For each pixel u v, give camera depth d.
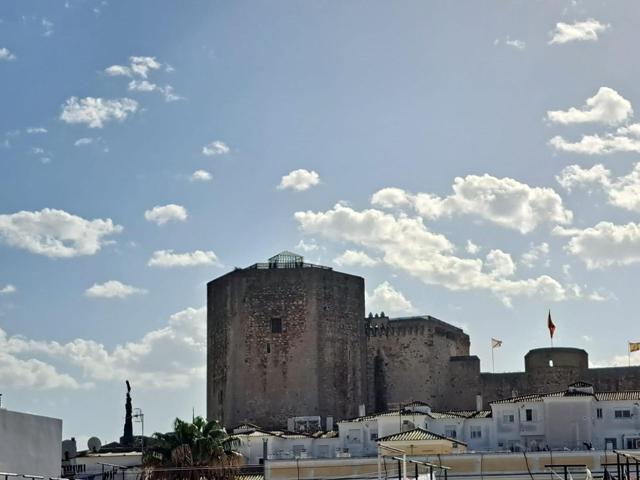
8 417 58.78
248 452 139.25
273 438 140.00
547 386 159.38
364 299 164.50
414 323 165.38
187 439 117.00
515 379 162.00
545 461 119.06
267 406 157.25
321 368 157.75
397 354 165.38
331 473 122.69
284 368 157.62
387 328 166.12
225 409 159.38
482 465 118.75
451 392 164.12
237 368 158.88
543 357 160.12
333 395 158.38
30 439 60.47
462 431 138.25
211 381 162.75
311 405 156.50
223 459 117.06
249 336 158.88
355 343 161.88
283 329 158.50
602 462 118.69
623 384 157.50
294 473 123.44
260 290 159.38
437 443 123.56
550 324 161.62
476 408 158.12
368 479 115.19
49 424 62.16
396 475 108.50
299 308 158.50
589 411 135.38
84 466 128.62
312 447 140.12
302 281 158.88
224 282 161.62
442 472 112.25
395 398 164.62
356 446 139.75
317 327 158.25
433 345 164.50
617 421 135.12
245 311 159.38
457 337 171.62
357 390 161.38
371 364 165.88
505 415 137.50
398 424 137.88
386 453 121.75
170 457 115.25
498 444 136.88
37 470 60.94
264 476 123.81
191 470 114.94
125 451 137.62
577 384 143.75
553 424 135.88
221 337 161.25
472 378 163.38
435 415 141.12
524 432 136.50
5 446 58.41
